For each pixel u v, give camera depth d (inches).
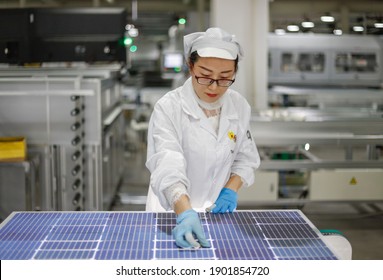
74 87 132.3
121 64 187.0
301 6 322.3
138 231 55.0
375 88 287.9
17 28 174.1
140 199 182.7
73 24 175.3
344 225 166.2
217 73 62.1
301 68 284.4
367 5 318.0
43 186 137.6
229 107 72.4
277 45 278.5
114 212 61.7
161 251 49.3
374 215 177.0
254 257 47.9
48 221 58.1
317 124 145.6
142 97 315.6
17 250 49.1
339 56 283.6
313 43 279.6
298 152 172.2
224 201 65.0
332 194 157.9
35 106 133.9
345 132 146.6
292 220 59.5
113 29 176.6
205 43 62.4
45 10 174.7
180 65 382.9
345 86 291.7
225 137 71.2
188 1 347.9
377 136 146.6
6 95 132.2
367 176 157.6
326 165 152.1
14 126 134.9
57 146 136.6
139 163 252.4
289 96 286.0
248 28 187.5
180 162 63.1
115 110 186.7
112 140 169.6
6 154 127.1
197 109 69.9
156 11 348.2
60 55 178.2
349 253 63.6
